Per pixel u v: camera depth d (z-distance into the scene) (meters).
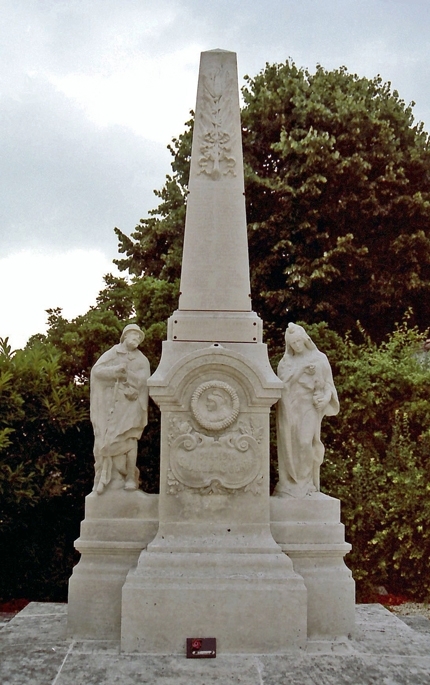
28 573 8.95
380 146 14.35
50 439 9.18
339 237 13.73
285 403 6.50
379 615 6.90
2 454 8.62
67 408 8.88
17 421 8.72
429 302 14.88
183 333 6.54
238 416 6.28
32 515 9.03
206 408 6.25
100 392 6.51
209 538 6.05
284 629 5.68
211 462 6.18
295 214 14.18
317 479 6.62
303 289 14.09
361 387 9.67
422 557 9.16
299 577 5.79
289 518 6.28
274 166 14.96
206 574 5.76
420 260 14.57
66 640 5.95
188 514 6.12
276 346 12.05
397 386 9.66
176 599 5.66
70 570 9.01
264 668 5.25
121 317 14.43
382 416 9.95
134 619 5.64
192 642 5.54
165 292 12.56
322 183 13.91
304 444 6.45
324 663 5.38
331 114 14.21
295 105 14.58
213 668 5.24
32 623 6.49
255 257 14.46
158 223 15.68
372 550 9.27
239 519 6.13
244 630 5.66
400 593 9.48
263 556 5.88
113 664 5.30
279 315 14.31
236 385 6.29
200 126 6.95
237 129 6.95
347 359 10.57
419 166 14.63
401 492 9.12
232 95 7.00
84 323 11.86
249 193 14.24
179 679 5.00
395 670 5.23
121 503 6.32
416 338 10.64
